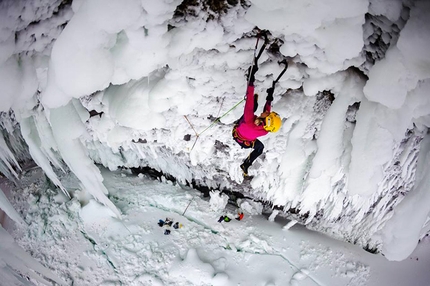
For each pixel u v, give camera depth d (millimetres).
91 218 6828
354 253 6695
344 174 5633
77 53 3283
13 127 6070
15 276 5254
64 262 6211
